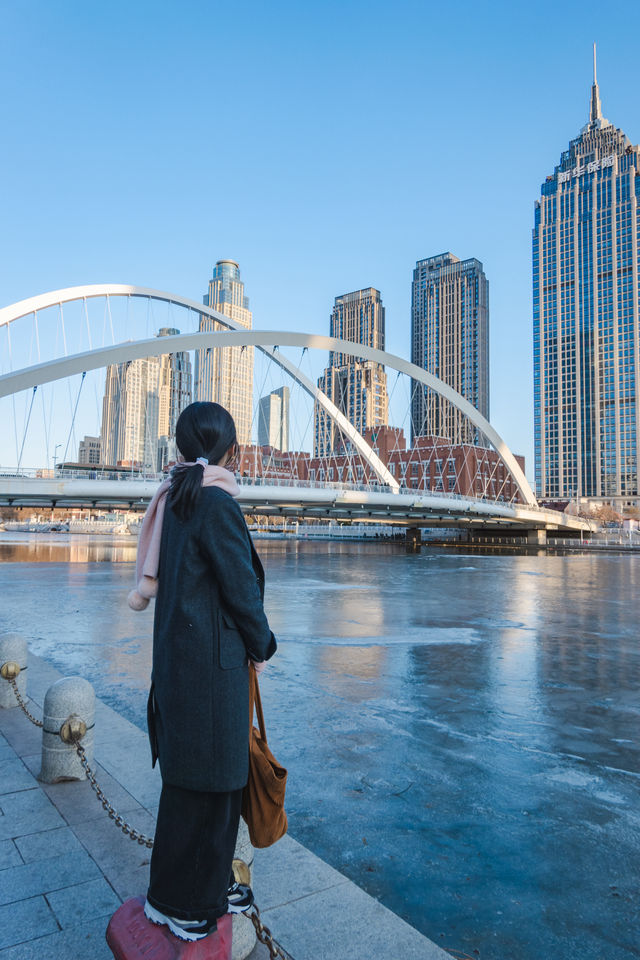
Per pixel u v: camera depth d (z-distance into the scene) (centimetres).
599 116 18888
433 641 1171
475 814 452
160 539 199
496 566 3878
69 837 342
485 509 6494
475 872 372
